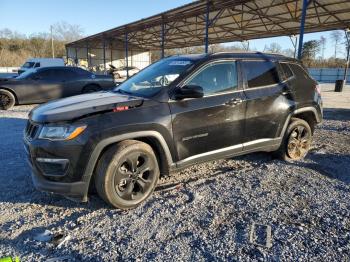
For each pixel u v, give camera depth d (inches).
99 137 114.7
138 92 145.7
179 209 123.2
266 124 164.7
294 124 179.3
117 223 113.0
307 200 130.6
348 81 1480.1
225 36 1058.7
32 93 404.2
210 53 154.6
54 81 417.1
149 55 1824.6
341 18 679.7
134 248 97.5
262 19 746.2
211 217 116.6
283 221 113.2
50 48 2566.4
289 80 177.9
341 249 96.0
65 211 122.6
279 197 133.6
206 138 142.3
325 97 634.2
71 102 134.9
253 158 191.2
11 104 395.9
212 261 90.7
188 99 137.3
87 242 101.0
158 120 126.6
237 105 150.6
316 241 100.3
